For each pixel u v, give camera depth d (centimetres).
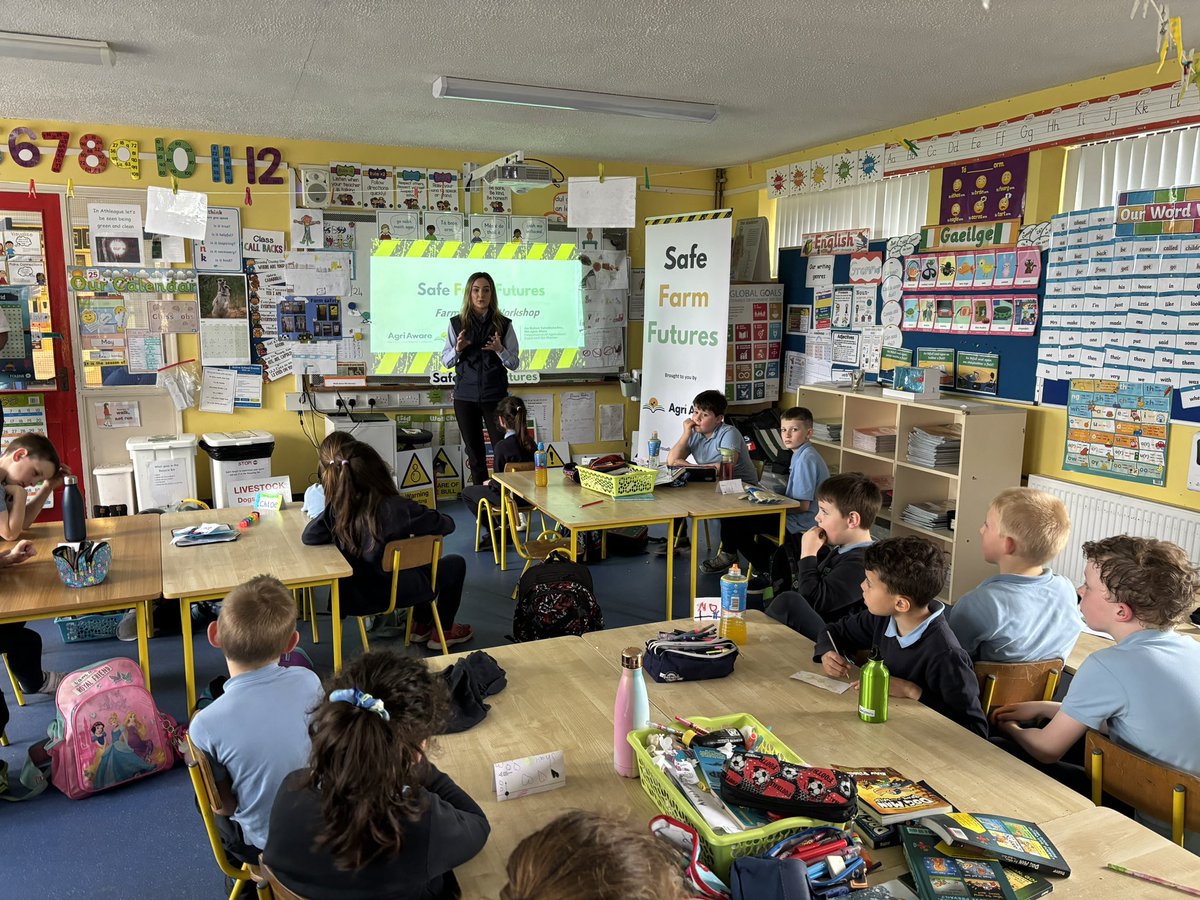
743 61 393
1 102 500
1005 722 218
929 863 138
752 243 698
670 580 392
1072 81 430
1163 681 179
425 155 660
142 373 609
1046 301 458
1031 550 235
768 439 639
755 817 146
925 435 479
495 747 181
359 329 662
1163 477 407
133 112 527
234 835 197
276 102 494
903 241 554
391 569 339
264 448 602
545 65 403
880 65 400
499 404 523
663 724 187
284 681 197
